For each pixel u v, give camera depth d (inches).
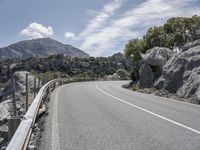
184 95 787.4
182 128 354.6
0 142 299.7
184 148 264.4
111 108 544.7
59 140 300.4
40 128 364.2
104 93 932.6
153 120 411.2
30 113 281.0
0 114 547.5
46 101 678.5
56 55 5674.2
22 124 217.0
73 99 722.8
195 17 1994.3
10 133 229.0
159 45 2041.1
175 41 1961.1
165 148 265.0
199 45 962.7
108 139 301.0
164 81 1002.1
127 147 269.4
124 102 651.5
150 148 265.4
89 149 264.8
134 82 1646.2
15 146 166.4
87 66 5418.3
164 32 2060.8
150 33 2100.1
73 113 481.4
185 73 877.2
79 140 298.8
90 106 576.1
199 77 777.6
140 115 458.0
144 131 338.0
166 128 354.9
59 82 1615.4
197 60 861.8
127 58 2146.9
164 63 1182.3
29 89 856.9
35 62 5162.4
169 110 518.3
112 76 3080.7
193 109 534.0
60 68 5118.1
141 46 2076.8
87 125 376.5
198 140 294.0
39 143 293.3
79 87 1309.1
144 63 1315.2
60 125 378.6
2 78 1427.2
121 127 362.3
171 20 2043.6
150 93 997.8
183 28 2000.5
